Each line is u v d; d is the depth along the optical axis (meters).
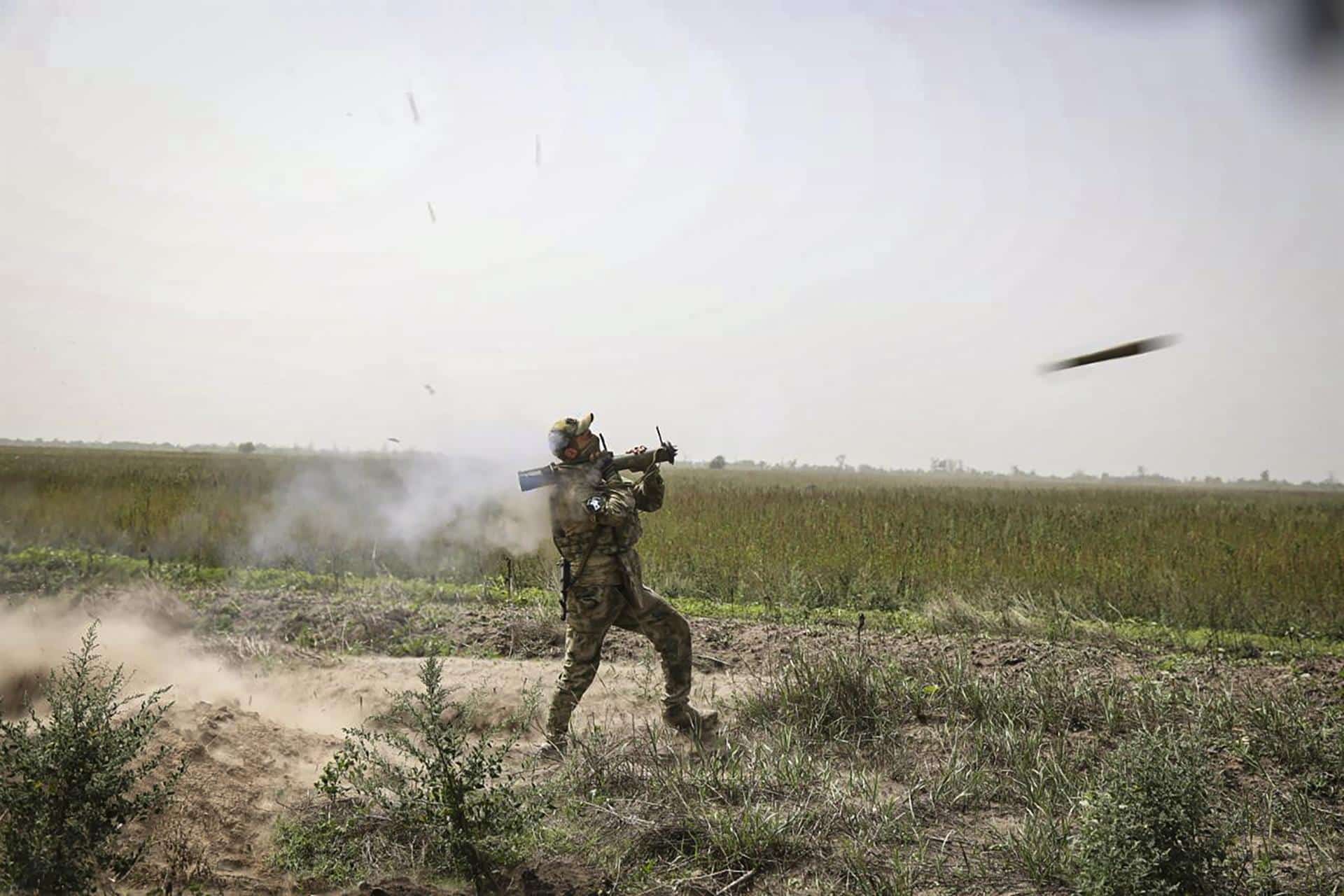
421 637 9.05
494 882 4.48
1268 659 9.23
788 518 16.91
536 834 4.79
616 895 4.41
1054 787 5.45
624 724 6.55
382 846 4.75
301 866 4.61
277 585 11.79
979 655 8.16
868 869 4.62
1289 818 5.26
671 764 5.72
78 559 13.15
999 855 4.74
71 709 4.38
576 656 6.13
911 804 5.26
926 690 6.77
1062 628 9.88
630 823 4.97
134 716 5.20
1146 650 9.23
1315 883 4.48
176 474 25.88
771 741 6.26
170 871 4.34
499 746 6.41
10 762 4.18
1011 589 11.80
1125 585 12.03
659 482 6.44
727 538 14.58
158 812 4.43
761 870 4.66
